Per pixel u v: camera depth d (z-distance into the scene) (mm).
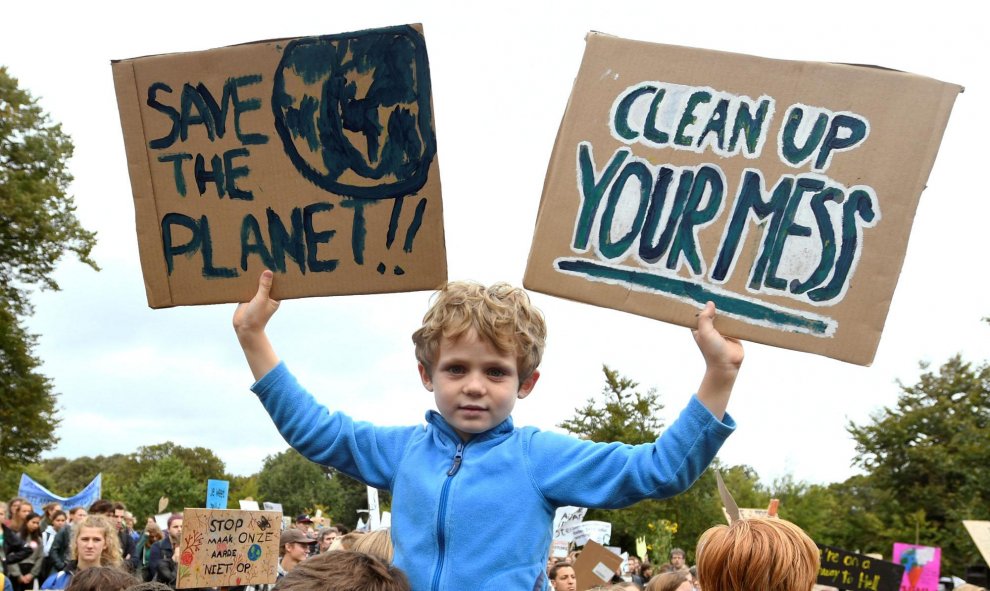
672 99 2820
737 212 2750
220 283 2963
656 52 2842
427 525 2457
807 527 39750
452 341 2484
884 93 2715
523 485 2475
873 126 2711
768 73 2783
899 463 40875
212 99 2980
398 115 2900
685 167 2791
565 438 2561
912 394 41781
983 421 40906
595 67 2863
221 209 2973
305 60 2943
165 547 9594
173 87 3000
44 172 31219
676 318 2732
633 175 2807
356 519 64062
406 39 2898
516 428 2625
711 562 2762
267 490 65062
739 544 2705
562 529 11555
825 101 2746
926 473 39719
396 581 2139
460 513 2432
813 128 2746
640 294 2762
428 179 2881
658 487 2412
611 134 2832
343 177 2926
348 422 2744
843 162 2717
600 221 2807
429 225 2881
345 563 2137
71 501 21375
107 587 4211
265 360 2834
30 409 30594
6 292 30422
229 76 2975
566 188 2838
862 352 2648
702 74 2814
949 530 38031
